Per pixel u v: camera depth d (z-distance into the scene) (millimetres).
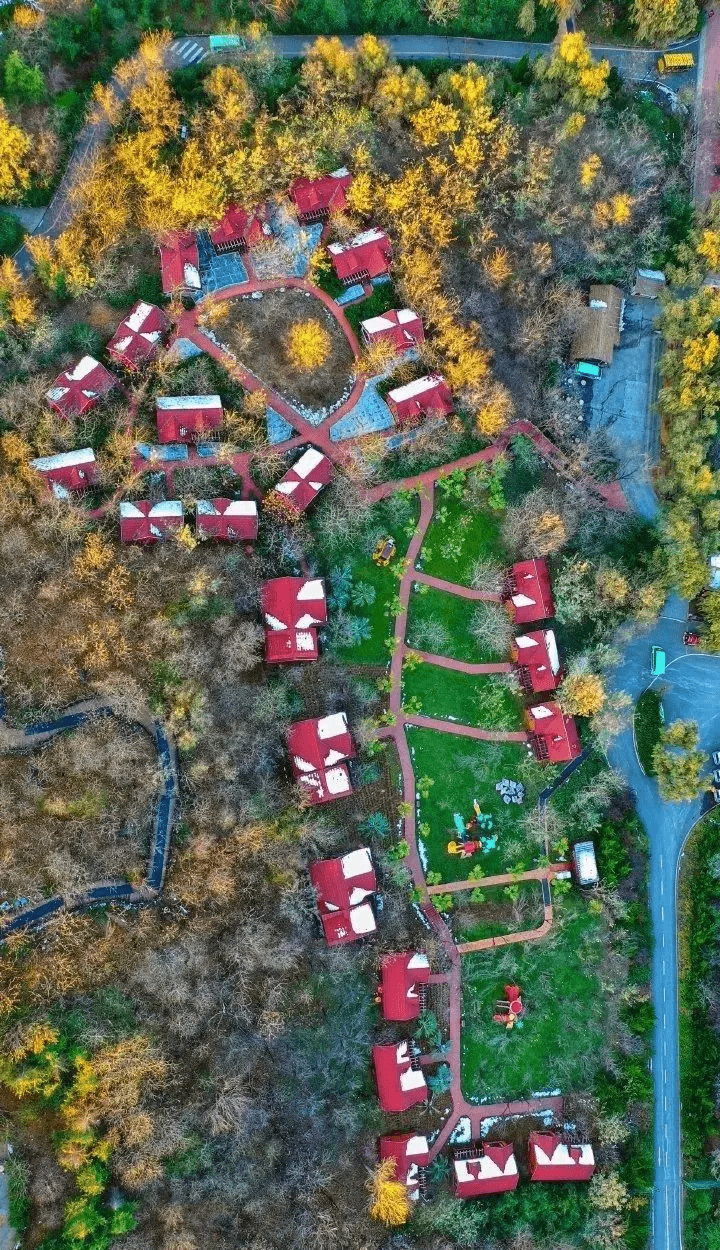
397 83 71625
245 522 71375
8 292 69625
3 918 68188
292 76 74562
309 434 74500
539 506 74625
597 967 74438
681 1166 74000
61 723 70688
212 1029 67688
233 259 75250
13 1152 64250
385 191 73125
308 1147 67875
